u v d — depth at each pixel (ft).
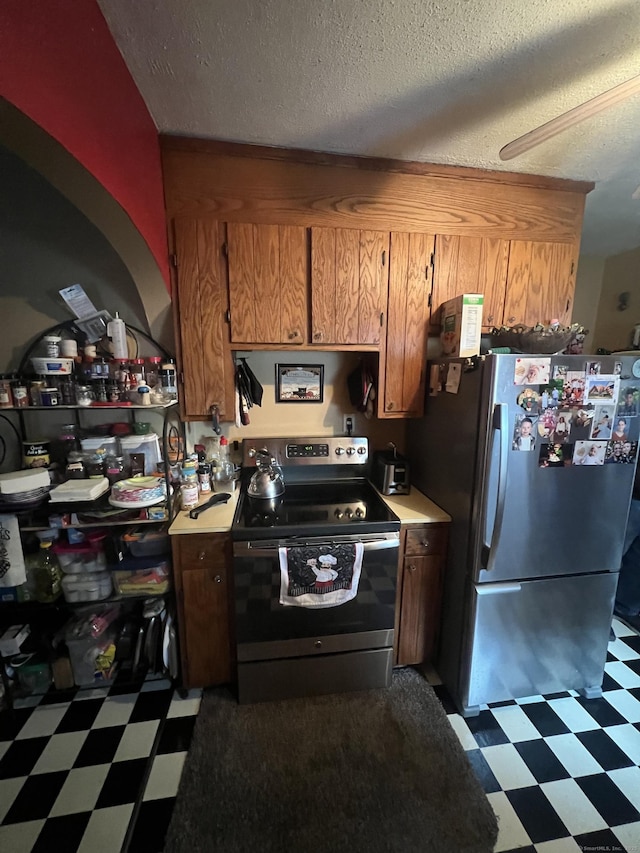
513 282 6.19
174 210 5.19
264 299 5.54
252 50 3.56
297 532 5.09
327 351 6.44
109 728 5.04
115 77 3.67
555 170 5.78
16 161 5.01
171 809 4.12
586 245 8.86
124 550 5.38
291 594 5.07
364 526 5.21
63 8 2.87
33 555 5.36
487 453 4.69
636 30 3.29
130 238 4.56
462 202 5.86
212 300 5.45
